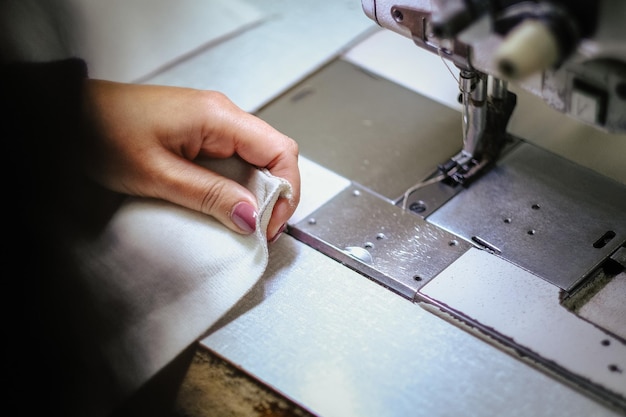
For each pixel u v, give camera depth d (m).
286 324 1.21
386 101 1.60
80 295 1.25
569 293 1.21
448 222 1.33
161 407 1.22
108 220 1.33
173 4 1.95
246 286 1.23
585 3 0.95
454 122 1.53
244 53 1.81
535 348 1.14
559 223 1.31
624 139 1.44
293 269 1.29
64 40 1.47
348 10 1.90
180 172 1.28
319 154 1.49
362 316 1.21
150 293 1.25
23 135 1.29
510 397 1.09
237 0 1.98
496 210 1.34
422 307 1.21
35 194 1.30
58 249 1.29
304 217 1.37
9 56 1.32
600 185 1.37
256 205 1.27
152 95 1.35
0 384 1.21
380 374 1.13
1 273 1.25
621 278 1.24
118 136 1.30
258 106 1.64
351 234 1.33
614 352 1.13
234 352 1.18
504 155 1.44
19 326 1.23
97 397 1.19
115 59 1.82
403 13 1.22
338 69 1.69
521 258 1.26
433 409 1.09
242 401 1.16
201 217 1.31
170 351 1.19
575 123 1.48
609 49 0.97
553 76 1.04
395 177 1.43
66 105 1.31
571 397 1.09
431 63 1.68
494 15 1.00
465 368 1.13
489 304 1.20
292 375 1.14
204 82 1.74
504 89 1.34
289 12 1.92
